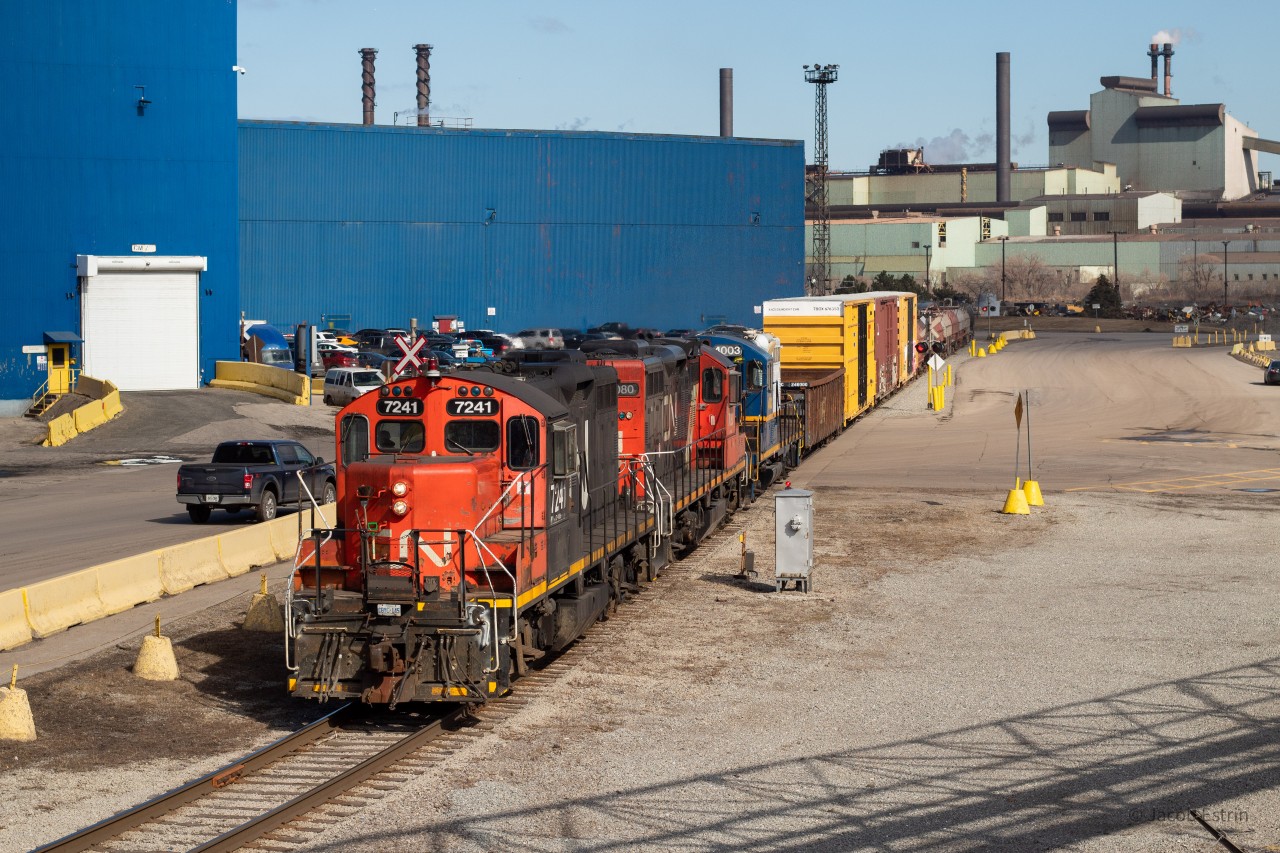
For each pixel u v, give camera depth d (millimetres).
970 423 59281
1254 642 21250
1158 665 19828
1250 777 14781
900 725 16797
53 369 62469
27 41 61812
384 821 13305
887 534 32062
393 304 94562
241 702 17906
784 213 108000
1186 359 97000
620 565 23375
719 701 17859
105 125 63812
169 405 59312
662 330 104000
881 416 61969
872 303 61906
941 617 23125
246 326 78375
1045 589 25594
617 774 14867
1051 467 45406
